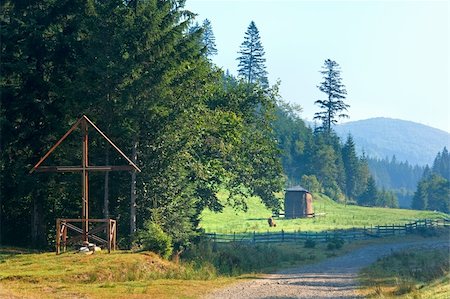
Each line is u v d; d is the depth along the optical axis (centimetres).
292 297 3991
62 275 4309
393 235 11438
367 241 10450
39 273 4334
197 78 6400
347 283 4941
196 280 4862
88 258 5003
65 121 6178
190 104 6309
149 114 6028
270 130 8075
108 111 6116
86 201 5422
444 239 11206
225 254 6475
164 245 5631
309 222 15100
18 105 6097
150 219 6259
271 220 13400
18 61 6072
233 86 8038
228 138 7194
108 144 6259
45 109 6153
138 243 5997
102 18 6047
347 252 8612
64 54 6250
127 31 6028
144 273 4791
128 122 6028
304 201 17088
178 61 6197
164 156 6219
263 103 7875
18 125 6197
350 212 19738
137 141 6216
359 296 4084
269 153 7931
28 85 6172
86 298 3584
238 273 5641
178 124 6200
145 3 6288
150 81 6006
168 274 4888
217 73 7312
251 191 8056
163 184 6362
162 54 6153
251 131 7944
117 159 6481
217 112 7038
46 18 6209
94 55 6034
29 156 6288
